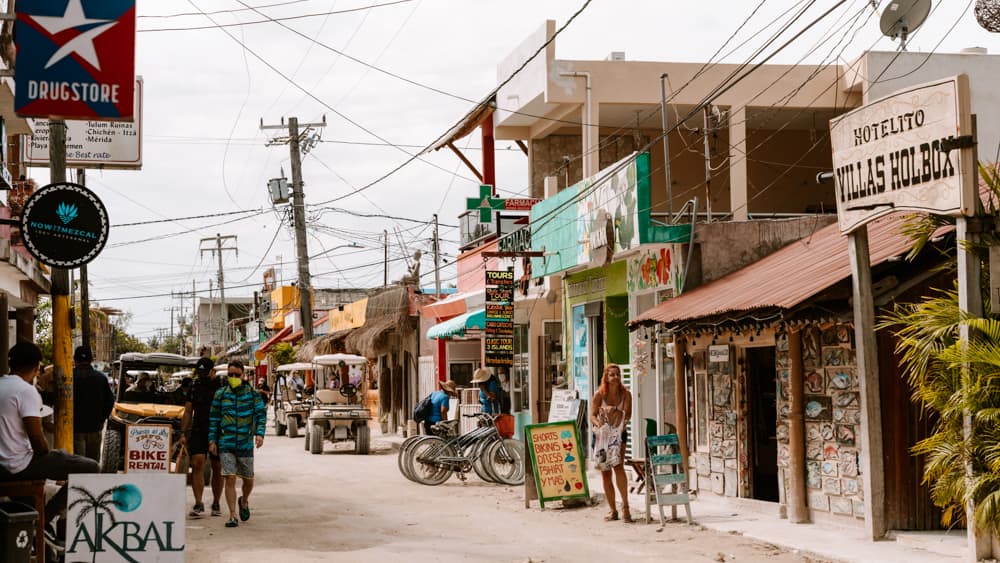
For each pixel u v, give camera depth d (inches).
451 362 1267.2
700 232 683.4
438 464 761.6
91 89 383.2
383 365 1590.8
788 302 469.7
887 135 430.6
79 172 784.9
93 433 642.8
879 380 464.8
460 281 1293.1
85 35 384.2
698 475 633.6
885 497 460.4
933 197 402.9
